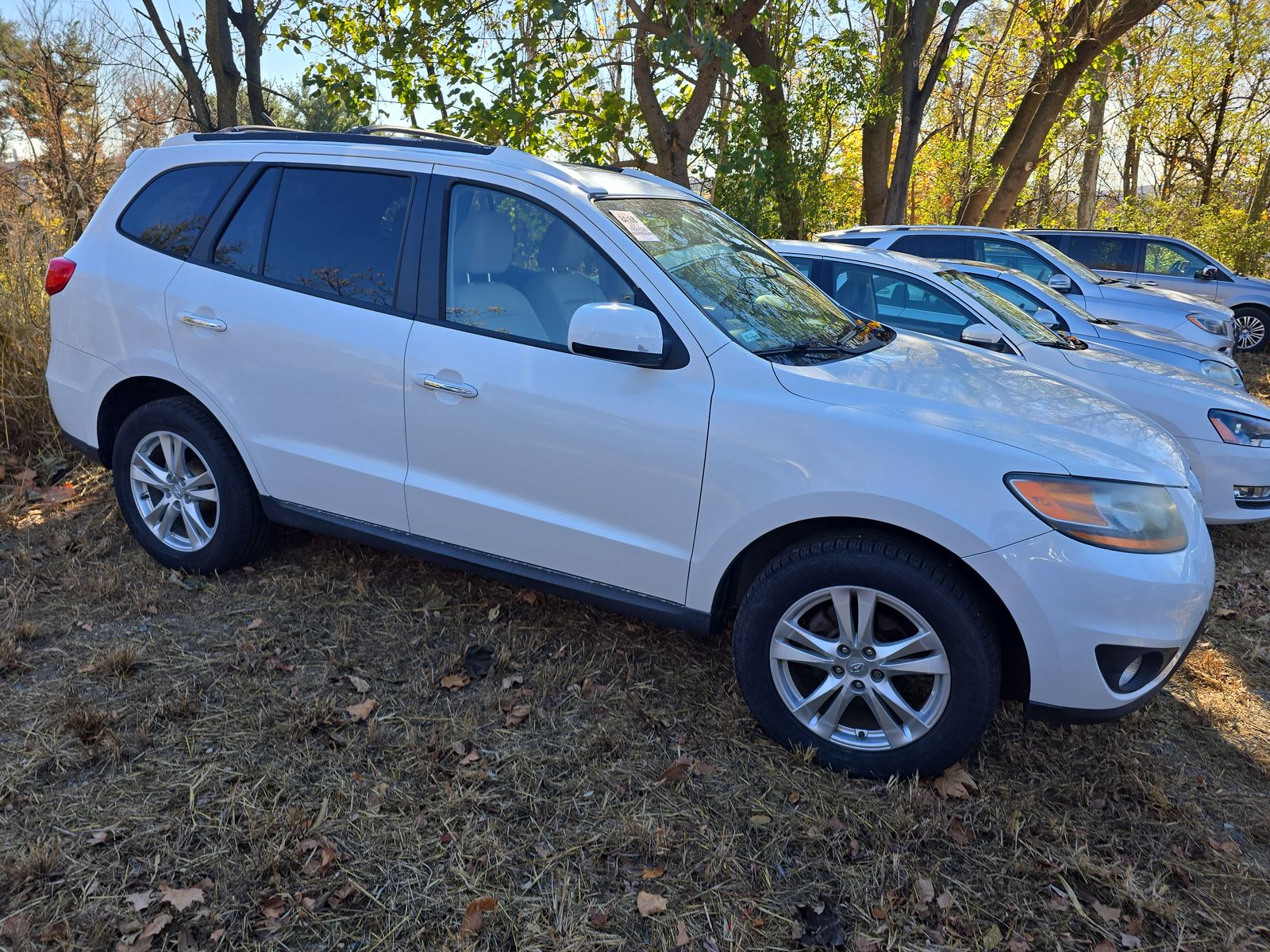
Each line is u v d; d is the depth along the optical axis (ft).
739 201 35.45
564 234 10.44
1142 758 10.37
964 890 8.20
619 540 10.05
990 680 8.76
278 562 13.33
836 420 9.06
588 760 9.57
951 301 18.81
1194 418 16.74
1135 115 74.28
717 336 9.73
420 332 10.73
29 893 7.38
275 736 9.53
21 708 9.71
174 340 12.06
